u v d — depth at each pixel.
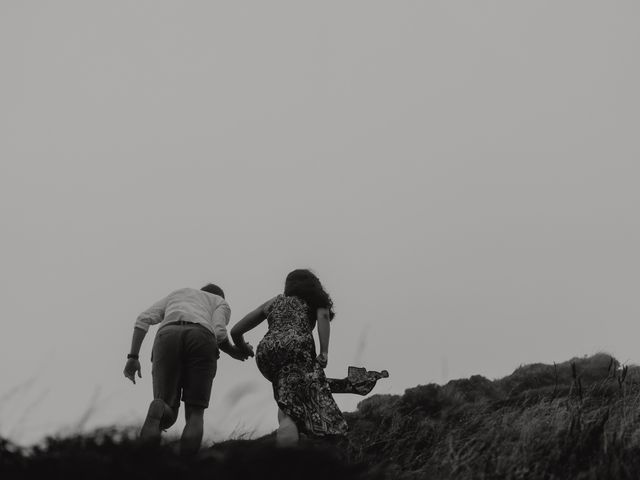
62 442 4.20
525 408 6.06
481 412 6.30
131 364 6.52
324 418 5.73
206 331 6.55
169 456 4.30
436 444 5.83
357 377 6.06
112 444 4.23
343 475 4.42
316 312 6.30
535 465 4.66
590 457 4.77
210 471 4.18
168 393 6.31
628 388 6.28
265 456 4.34
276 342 6.02
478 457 4.95
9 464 3.88
